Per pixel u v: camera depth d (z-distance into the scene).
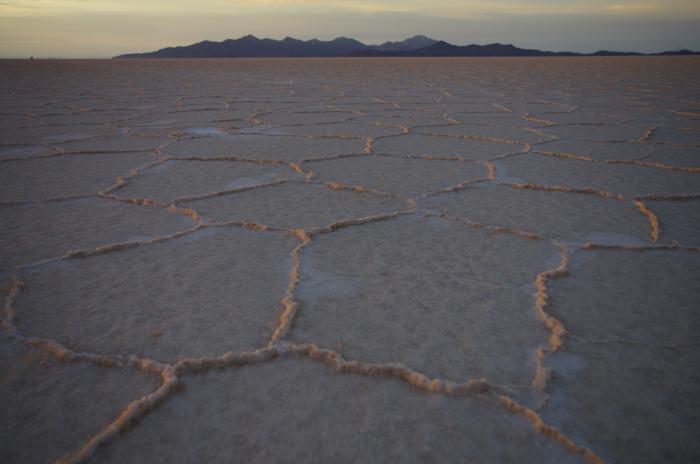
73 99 13.41
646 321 2.29
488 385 1.82
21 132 7.82
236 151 6.38
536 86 18.19
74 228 3.48
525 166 5.55
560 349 2.06
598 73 27.47
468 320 2.30
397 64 49.16
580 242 3.27
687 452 1.54
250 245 3.19
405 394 1.79
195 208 3.96
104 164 5.58
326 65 46.75
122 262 2.91
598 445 1.56
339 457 1.50
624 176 5.05
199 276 2.73
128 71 33.06
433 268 2.86
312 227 3.51
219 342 2.10
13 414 1.68
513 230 3.42
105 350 2.03
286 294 2.53
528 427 1.64
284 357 1.99
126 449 1.53
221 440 1.57
